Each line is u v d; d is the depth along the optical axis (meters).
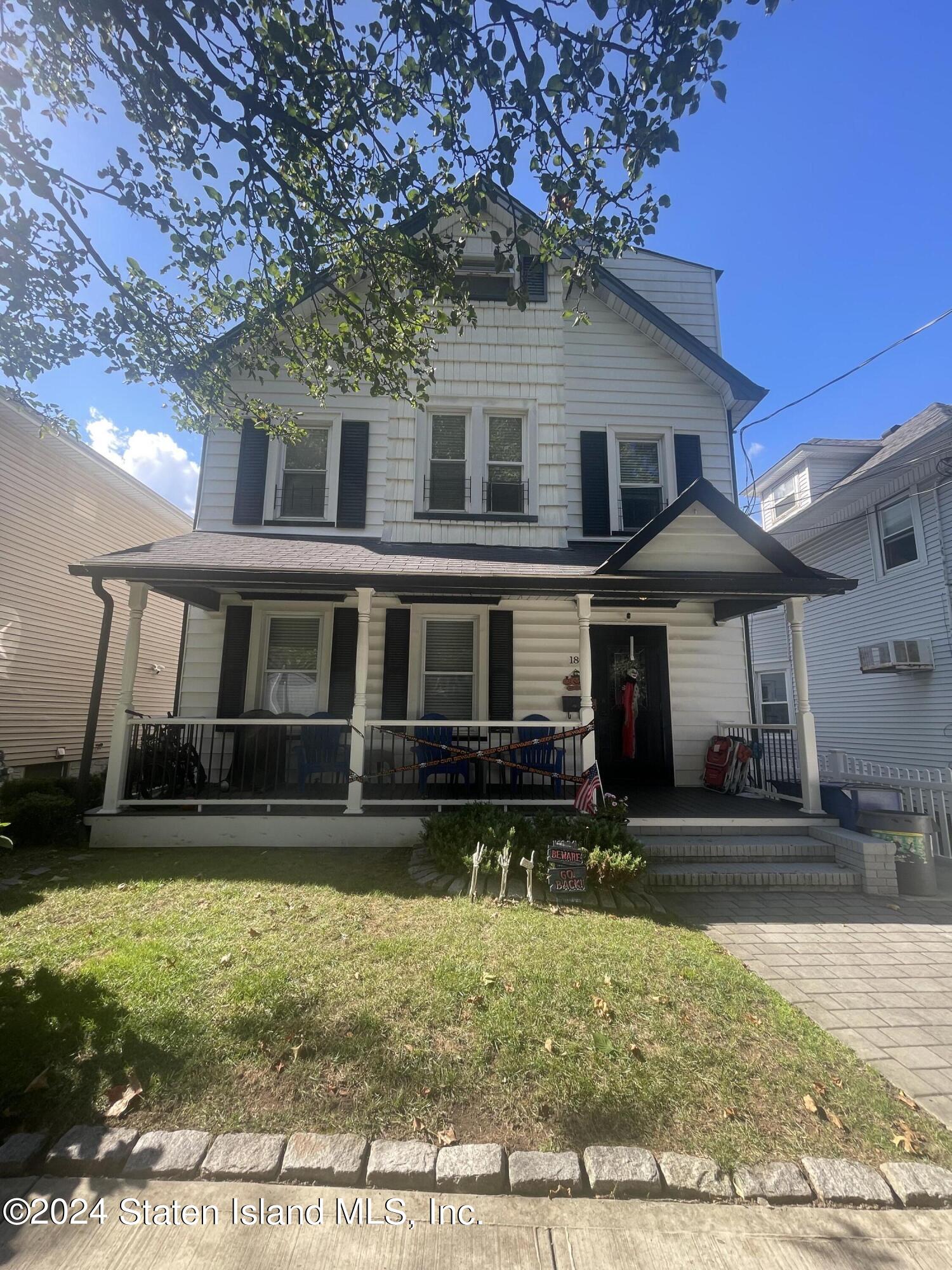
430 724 6.68
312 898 4.72
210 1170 2.16
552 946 3.87
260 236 4.74
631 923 4.41
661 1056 2.81
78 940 3.88
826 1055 2.91
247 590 7.71
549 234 4.70
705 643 8.54
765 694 15.30
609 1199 2.10
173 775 6.85
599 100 3.72
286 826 6.40
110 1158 2.19
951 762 9.86
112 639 13.34
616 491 8.83
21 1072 2.61
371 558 7.22
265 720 6.60
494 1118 2.40
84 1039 2.80
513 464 8.76
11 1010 3.05
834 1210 2.07
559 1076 2.62
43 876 5.27
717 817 6.54
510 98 3.78
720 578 6.54
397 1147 2.24
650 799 7.46
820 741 13.11
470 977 3.42
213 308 5.83
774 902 5.33
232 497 8.57
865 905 5.27
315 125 4.20
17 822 6.34
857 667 12.04
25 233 4.74
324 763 7.20
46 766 11.52
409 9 3.51
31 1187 2.12
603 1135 2.34
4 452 10.43
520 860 5.01
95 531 12.83
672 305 9.77
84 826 6.37
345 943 3.85
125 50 3.88
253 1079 2.58
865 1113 2.52
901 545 11.13
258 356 7.05
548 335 8.98
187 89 3.97
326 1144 2.25
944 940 4.47
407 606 8.33
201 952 3.68
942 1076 2.82
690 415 9.06
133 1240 1.93
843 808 6.38
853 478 10.76
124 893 4.80
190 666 8.10
